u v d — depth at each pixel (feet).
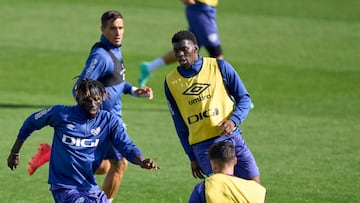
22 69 177.06
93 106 78.18
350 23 239.91
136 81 172.76
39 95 156.15
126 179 109.19
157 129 135.03
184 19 236.02
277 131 135.23
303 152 123.13
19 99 152.25
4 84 163.94
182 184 107.34
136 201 100.37
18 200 99.66
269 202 100.63
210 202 67.97
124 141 79.87
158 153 121.39
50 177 79.97
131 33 216.74
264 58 194.70
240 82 89.10
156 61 163.73
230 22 235.61
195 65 88.43
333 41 215.31
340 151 123.95
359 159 119.75
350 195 103.50
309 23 237.66
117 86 97.30
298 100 158.10
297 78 176.76
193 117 88.12
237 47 205.05
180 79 88.69
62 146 79.10
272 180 109.40
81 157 79.05
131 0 261.65
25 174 110.11
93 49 96.63
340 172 113.19
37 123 80.07
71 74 174.29
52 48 196.95
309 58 196.03
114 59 96.73
